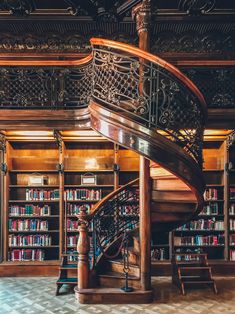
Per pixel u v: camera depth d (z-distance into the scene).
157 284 5.77
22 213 6.68
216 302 4.85
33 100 5.88
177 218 5.30
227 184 6.56
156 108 4.40
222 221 6.66
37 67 5.88
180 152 4.21
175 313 4.41
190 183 4.30
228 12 6.43
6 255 6.46
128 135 4.23
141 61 4.64
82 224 5.13
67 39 6.94
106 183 7.07
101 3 5.75
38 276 6.32
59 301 4.91
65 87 5.89
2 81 5.95
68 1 5.75
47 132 6.27
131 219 6.64
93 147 7.18
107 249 5.56
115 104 4.78
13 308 4.63
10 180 6.91
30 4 6.13
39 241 6.60
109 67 4.67
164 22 6.70
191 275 5.89
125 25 6.82
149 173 4.84
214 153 7.06
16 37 6.95
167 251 6.70
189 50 6.95
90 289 4.93
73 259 6.45
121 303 4.77
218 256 6.80
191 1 6.06
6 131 6.22
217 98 5.83
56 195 6.76
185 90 4.49
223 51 6.94
